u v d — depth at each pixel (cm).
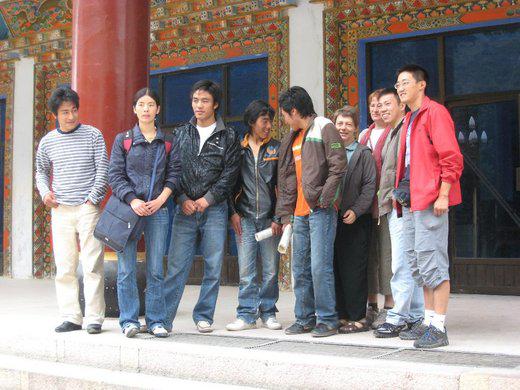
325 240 517
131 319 535
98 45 668
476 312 650
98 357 499
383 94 548
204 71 1056
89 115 667
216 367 445
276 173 575
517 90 832
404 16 891
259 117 570
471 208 859
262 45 995
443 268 465
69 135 570
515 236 834
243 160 579
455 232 866
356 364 401
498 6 832
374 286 577
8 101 1230
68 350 514
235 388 428
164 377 464
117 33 670
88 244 556
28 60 1210
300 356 431
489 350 445
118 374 475
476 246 854
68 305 567
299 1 959
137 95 547
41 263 1184
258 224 572
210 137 561
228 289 956
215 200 550
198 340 511
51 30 1174
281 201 550
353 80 924
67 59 1170
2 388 504
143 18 688
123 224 522
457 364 400
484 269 842
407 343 481
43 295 893
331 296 523
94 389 457
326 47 934
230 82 1035
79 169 566
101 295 559
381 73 918
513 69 835
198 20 1038
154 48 1088
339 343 484
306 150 523
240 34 1012
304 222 536
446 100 875
